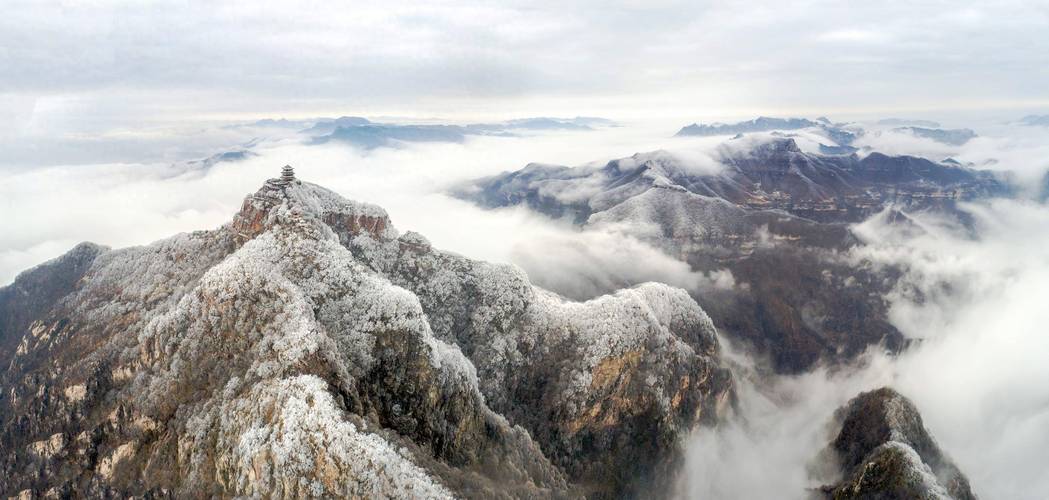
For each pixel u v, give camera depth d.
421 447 109.25
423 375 118.81
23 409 130.00
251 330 115.31
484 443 124.88
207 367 113.62
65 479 113.19
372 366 118.25
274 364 104.06
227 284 122.44
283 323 113.12
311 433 90.06
